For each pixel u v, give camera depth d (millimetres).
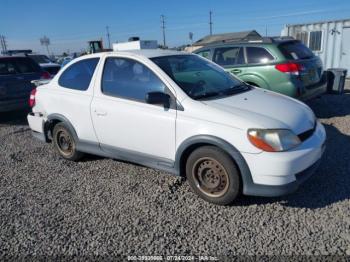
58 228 3230
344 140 5223
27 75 7824
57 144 5094
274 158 3049
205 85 3910
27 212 3572
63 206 3666
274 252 2723
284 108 3568
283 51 6258
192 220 3250
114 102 4062
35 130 5305
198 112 3414
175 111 3551
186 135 3453
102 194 3896
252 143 3115
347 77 13570
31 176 4566
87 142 4535
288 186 3117
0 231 3225
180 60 4223
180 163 3631
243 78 6605
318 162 3455
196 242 2914
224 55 7039
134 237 3029
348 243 2773
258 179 3152
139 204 3611
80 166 4816
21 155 5469
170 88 3645
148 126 3738
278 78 6188
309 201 3457
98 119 4234
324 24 13969
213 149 3340
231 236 2967
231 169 3268
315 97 6812
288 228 3027
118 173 4465
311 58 6637
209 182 3484
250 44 6621
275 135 3094
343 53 13727
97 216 3414
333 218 3137
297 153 3121
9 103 7426
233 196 3340
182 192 3820
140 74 3930
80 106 4434
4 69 7637
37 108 5137
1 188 4230
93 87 4355
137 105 3846
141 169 4551
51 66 14094
